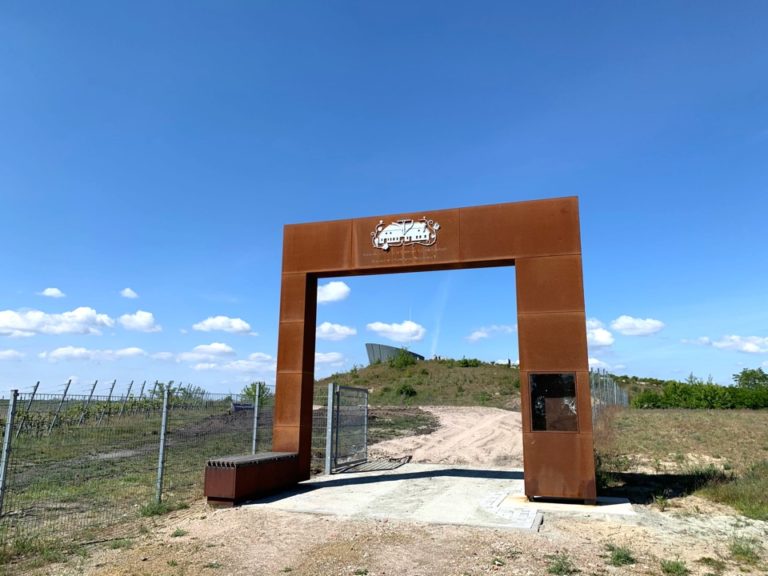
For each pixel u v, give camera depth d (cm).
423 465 1587
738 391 3812
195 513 949
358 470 1464
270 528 834
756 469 1243
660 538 768
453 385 4488
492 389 4350
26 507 991
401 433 2262
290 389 1253
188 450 1669
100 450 1546
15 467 1271
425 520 870
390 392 4259
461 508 955
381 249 1223
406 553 702
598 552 703
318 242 1281
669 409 3603
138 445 1673
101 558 696
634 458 1508
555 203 1095
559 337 1040
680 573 619
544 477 1001
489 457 1738
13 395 786
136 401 2077
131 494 1103
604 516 898
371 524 851
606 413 2108
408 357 5278
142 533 822
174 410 1777
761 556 684
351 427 1953
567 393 1019
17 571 647
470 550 711
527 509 941
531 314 1066
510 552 701
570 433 1003
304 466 1246
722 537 774
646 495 1070
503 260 1125
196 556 699
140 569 650
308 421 1277
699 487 1100
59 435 1392
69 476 1259
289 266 1301
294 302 1283
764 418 2581
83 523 884
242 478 1009
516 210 1120
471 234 1149
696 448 1655
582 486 982
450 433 2270
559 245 1077
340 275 1299
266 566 660
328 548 729
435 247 1177
